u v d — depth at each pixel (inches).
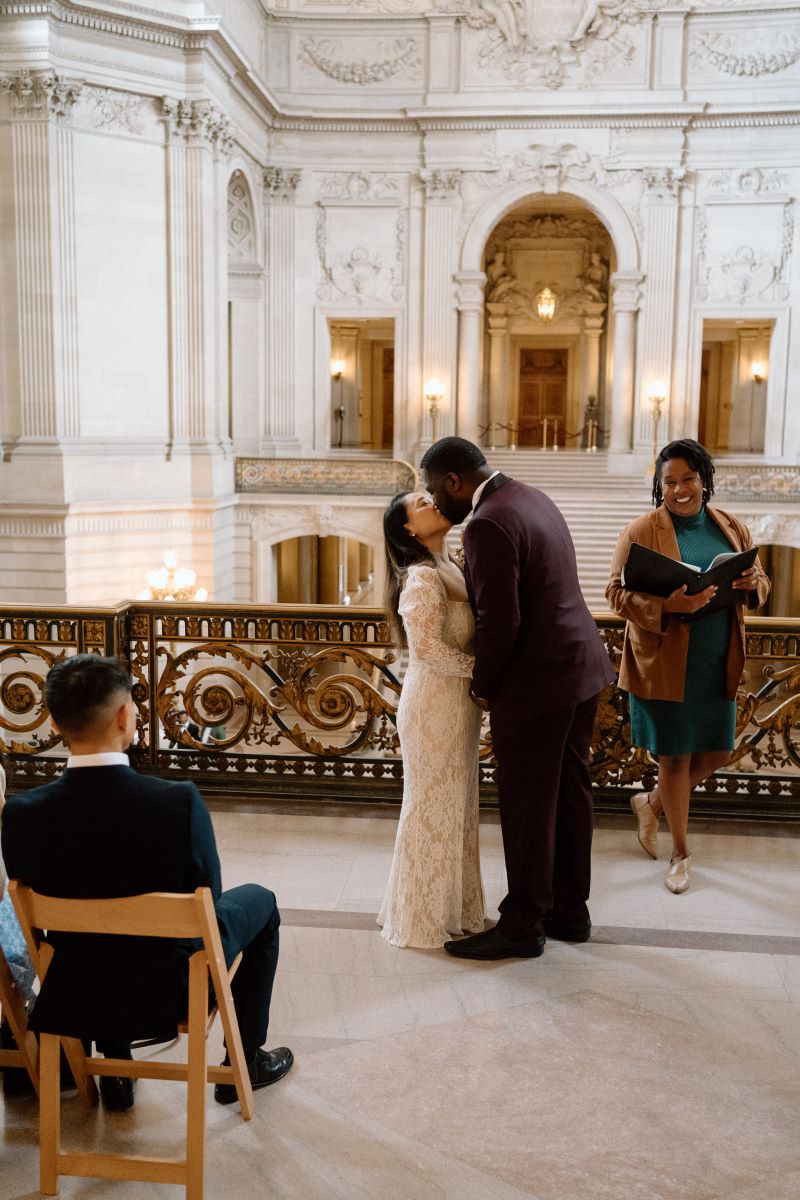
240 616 205.0
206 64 746.2
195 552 791.1
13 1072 117.3
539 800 142.7
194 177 761.0
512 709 139.6
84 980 99.8
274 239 946.7
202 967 97.4
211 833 101.2
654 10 889.5
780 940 152.1
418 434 968.9
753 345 1140.5
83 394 738.8
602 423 1164.5
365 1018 131.1
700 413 1202.0
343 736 556.4
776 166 908.0
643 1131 109.6
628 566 155.1
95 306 737.6
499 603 134.0
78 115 714.2
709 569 152.9
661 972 142.8
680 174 912.3
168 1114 113.3
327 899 164.7
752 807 197.3
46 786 101.2
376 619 201.6
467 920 153.9
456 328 954.1
